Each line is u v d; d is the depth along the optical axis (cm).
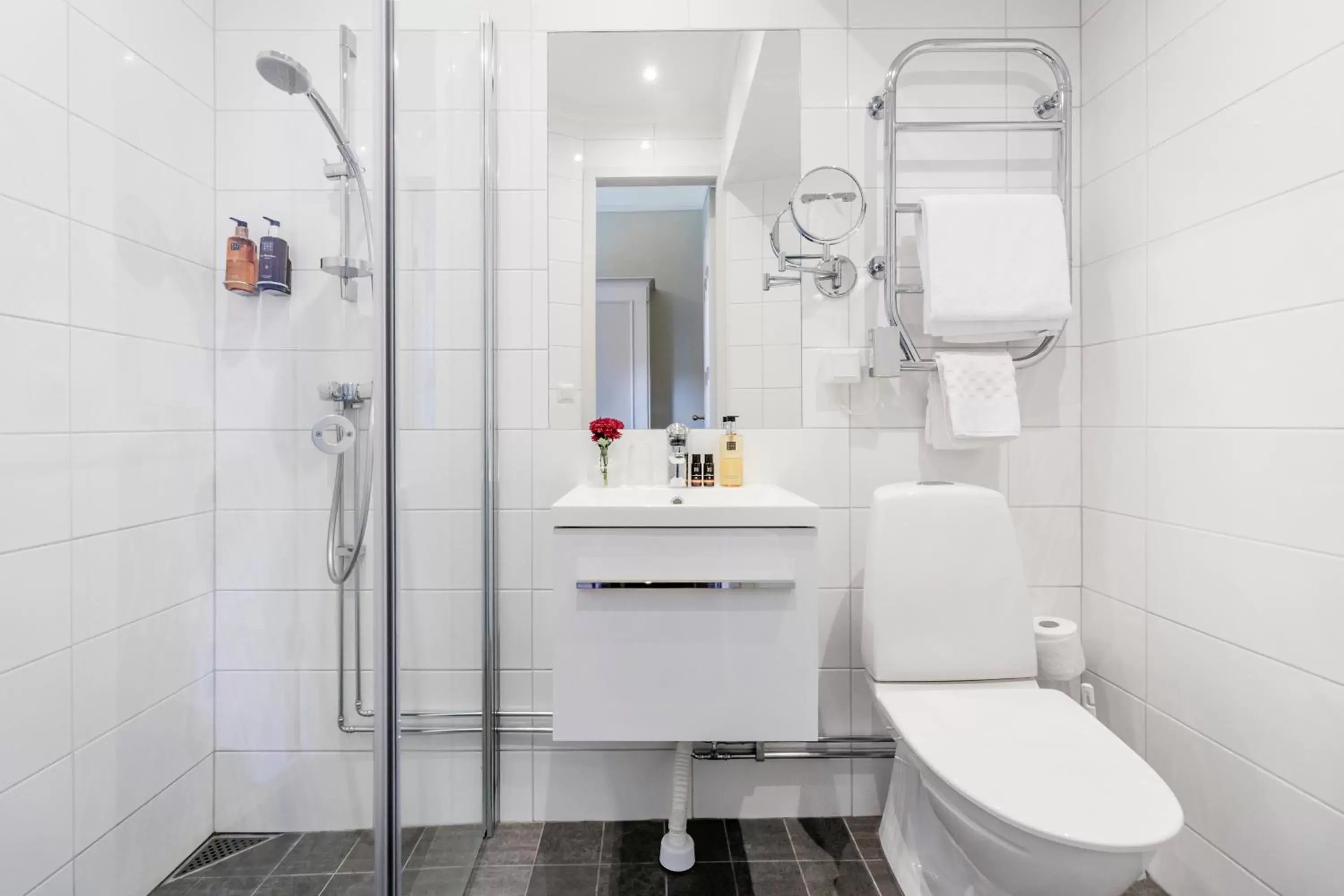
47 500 104
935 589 135
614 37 160
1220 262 121
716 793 158
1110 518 151
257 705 117
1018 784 97
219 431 116
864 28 159
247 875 112
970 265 146
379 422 100
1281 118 109
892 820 141
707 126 161
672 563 118
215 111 116
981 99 159
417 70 110
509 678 158
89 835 108
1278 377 109
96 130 110
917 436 161
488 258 153
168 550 116
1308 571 104
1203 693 125
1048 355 162
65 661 105
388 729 100
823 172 146
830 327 161
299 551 117
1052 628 148
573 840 150
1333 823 100
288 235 116
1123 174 146
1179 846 130
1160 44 135
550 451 160
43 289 103
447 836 125
